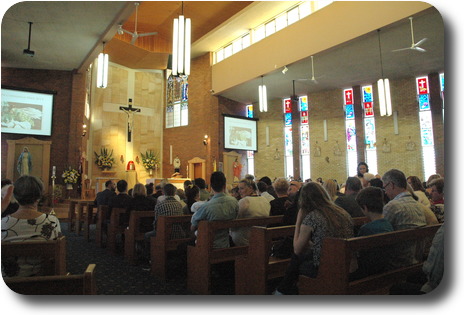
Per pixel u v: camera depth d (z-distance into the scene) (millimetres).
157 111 19328
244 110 18266
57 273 2273
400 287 2418
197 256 3785
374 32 9859
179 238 4715
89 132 16828
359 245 2379
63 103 13438
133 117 18500
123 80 18578
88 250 6289
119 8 9070
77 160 13289
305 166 16203
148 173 18422
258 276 3115
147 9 14477
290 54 12266
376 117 14398
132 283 4160
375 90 14555
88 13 9328
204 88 16781
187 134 17609
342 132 15211
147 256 5234
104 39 10758
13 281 1684
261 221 3949
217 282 4090
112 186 7695
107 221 6406
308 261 2684
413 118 13461
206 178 16219
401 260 2844
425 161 13070
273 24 13672
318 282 2441
